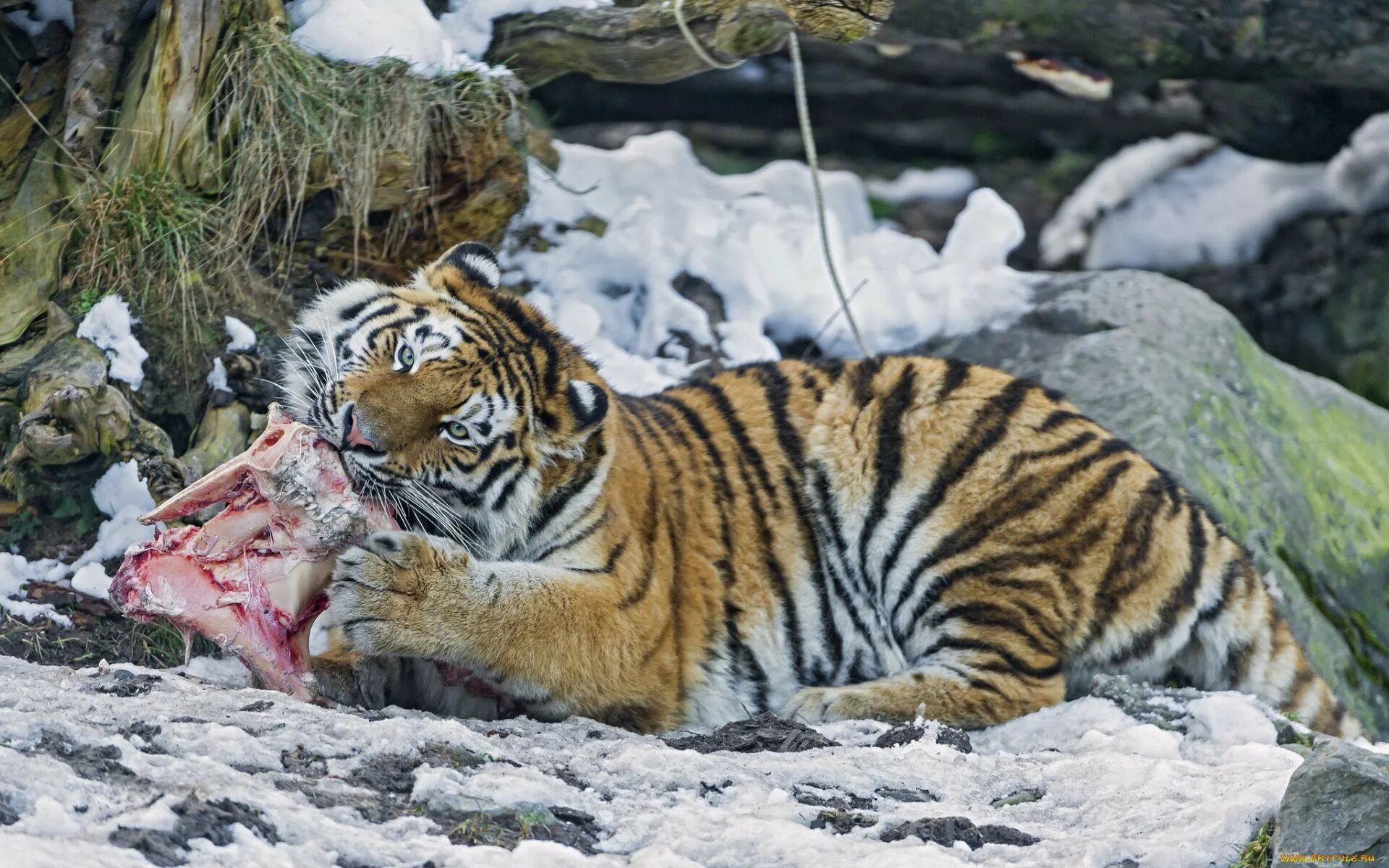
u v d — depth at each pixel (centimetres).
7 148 1095
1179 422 1280
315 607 805
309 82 1088
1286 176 1675
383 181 1116
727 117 1634
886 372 1043
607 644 848
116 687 718
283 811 538
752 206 1455
